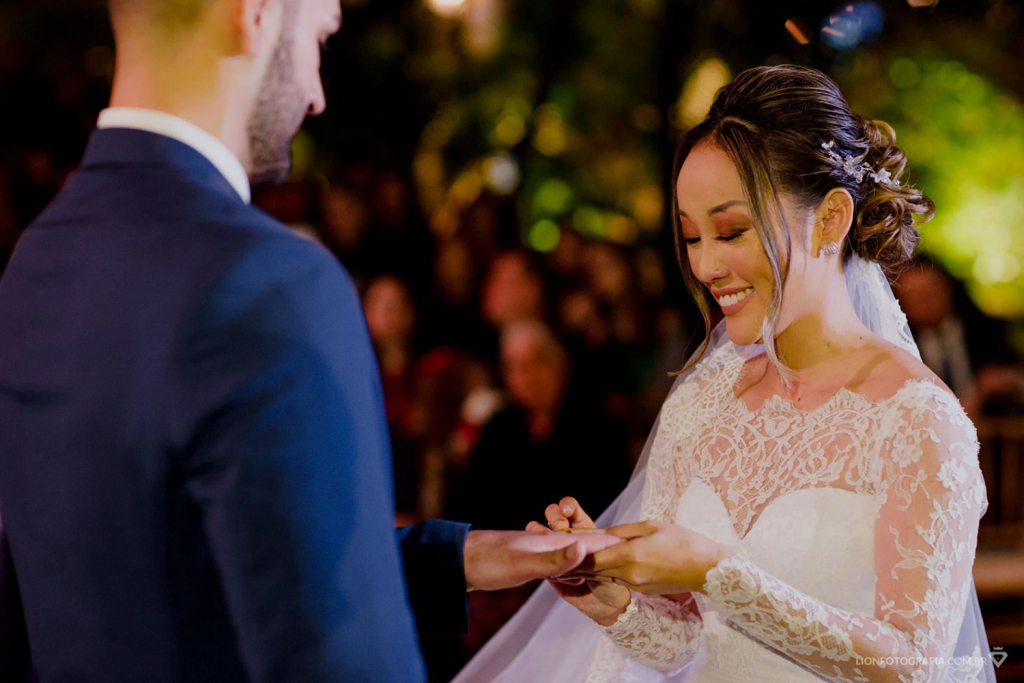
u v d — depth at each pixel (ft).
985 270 22.27
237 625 3.08
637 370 14.51
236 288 3.17
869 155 5.14
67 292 3.41
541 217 22.43
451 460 11.93
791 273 4.96
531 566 4.40
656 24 20.51
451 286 15.53
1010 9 20.10
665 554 4.30
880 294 5.32
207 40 3.54
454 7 21.49
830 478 4.81
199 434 3.10
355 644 3.08
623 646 5.21
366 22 21.88
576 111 22.22
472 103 22.67
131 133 3.57
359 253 16.16
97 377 3.25
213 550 3.14
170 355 3.14
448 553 4.64
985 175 21.98
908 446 4.53
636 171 22.33
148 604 3.23
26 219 15.12
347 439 3.17
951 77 20.76
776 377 5.32
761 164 4.80
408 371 13.62
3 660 3.92
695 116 19.69
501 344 13.91
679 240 5.46
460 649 10.07
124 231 3.40
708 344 5.71
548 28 21.80
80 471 3.27
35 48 18.54
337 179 16.90
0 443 3.52
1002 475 13.55
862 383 4.93
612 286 15.16
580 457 10.28
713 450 5.33
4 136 16.87
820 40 17.25
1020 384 14.05
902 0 19.40
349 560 3.11
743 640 4.97
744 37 18.04
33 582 3.47
